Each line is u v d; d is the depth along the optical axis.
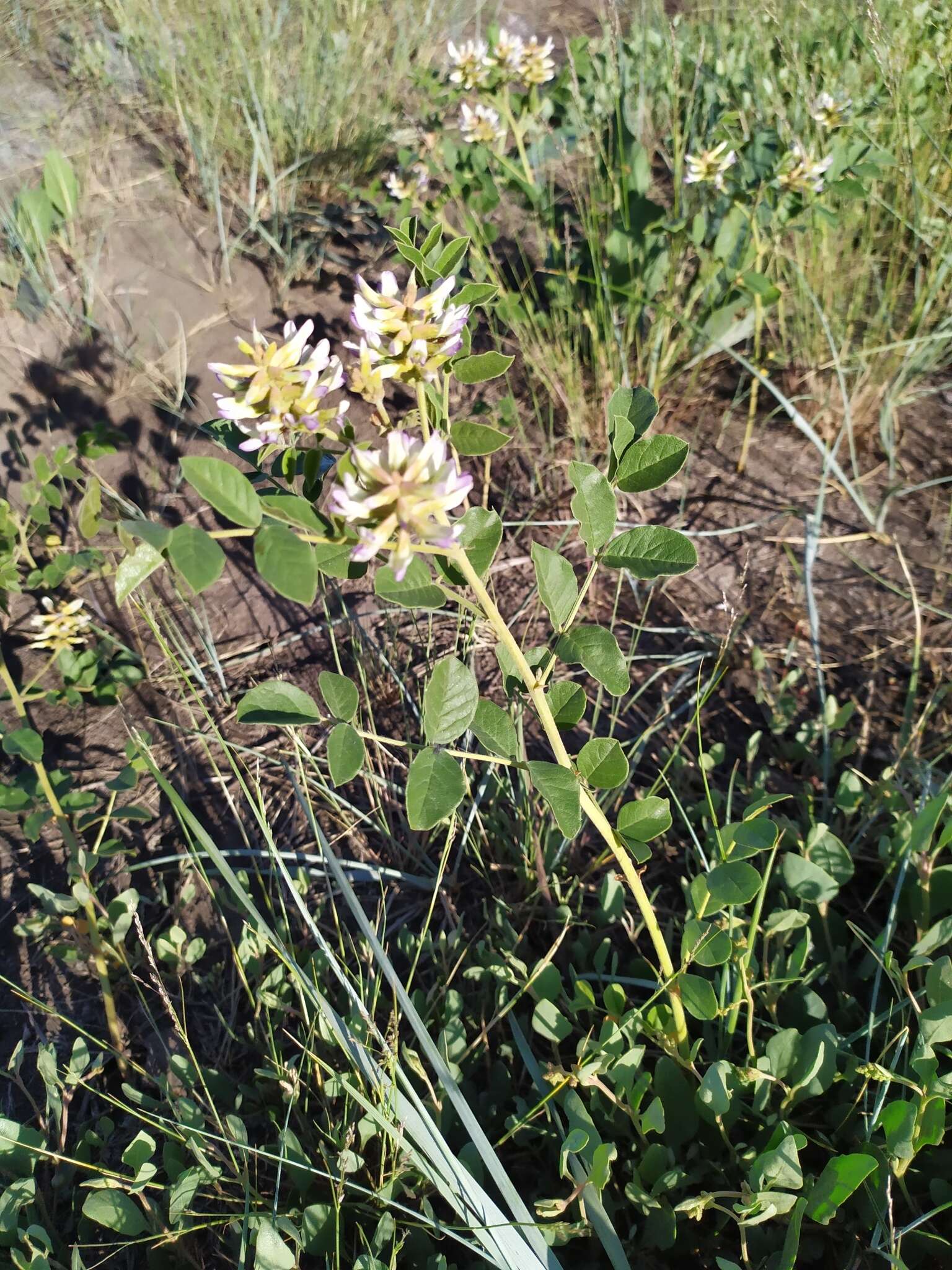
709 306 0.79
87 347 0.90
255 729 0.66
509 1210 0.44
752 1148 0.41
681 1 1.22
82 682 0.65
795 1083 0.42
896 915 0.49
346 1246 0.43
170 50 1.17
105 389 0.88
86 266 0.94
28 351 0.90
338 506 0.28
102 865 0.59
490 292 0.35
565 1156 0.38
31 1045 0.53
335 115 1.10
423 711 0.33
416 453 0.29
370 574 0.73
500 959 0.51
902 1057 0.44
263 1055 0.49
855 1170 0.35
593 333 0.79
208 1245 0.45
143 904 0.57
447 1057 0.46
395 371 0.33
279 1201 0.45
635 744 0.59
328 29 1.21
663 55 0.95
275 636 0.71
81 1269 0.41
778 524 0.74
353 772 0.32
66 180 0.95
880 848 0.51
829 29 0.94
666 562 0.34
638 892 0.40
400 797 0.61
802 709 0.63
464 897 0.56
